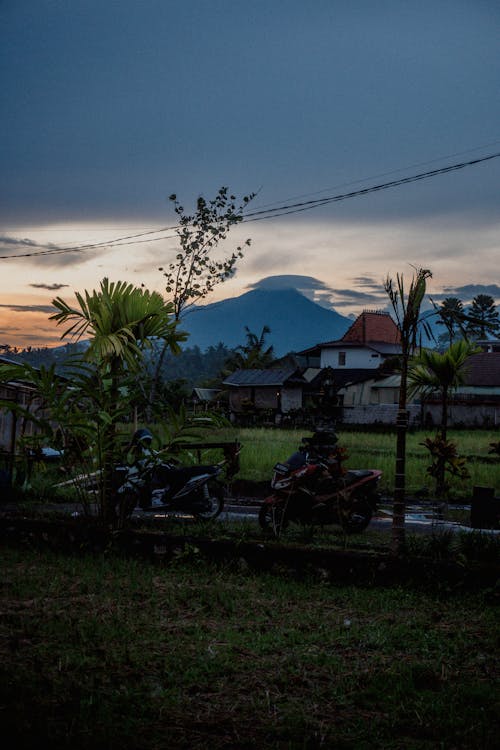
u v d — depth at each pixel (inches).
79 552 355.9
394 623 256.5
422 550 319.9
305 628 248.5
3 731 160.4
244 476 663.1
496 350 2352.4
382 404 2006.6
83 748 155.9
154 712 177.3
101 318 390.6
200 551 335.3
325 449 427.2
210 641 232.5
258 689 194.4
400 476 325.1
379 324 2849.4
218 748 161.2
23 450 520.4
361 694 190.5
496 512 462.9
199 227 1321.4
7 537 370.6
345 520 417.4
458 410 1774.1
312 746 162.4
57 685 189.0
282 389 2305.6
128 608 265.0
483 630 250.2
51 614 254.7
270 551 324.2
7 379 386.9
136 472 407.2
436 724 174.1
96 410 392.2
